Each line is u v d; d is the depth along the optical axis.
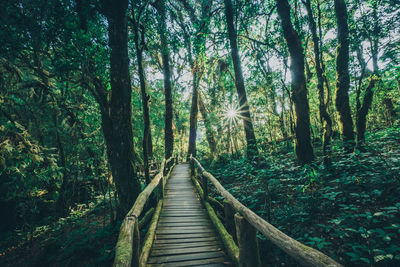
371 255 2.76
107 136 5.98
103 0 5.57
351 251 2.98
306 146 6.72
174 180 9.50
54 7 4.94
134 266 2.20
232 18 8.88
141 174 10.96
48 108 7.31
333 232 3.47
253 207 5.20
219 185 4.07
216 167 12.22
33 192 6.86
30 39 5.06
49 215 8.25
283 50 8.53
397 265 2.53
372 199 3.96
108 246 4.55
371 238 3.04
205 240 3.66
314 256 1.31
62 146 8.27
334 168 5.46
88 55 5.02
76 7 5.46
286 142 10.98
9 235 6.97
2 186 6.16
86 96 9.07
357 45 6.22
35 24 4.83
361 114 6.08
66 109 7.54
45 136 8.91
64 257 4.52
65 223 7.18
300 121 6.80
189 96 20.23
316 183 5.30
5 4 4.46
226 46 9.69
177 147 24.66
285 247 1.56
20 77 6.21
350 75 6.75
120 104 5.79
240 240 2.35
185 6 13.62
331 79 12.45
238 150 14.27
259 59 9.74
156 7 7.92
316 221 3.88
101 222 6.92
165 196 6.78
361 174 4.45
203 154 18.78
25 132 5.97
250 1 8.42
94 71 5.48
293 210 4.32
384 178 4.22
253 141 8.00
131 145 6.04
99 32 5.56
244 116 8.73
